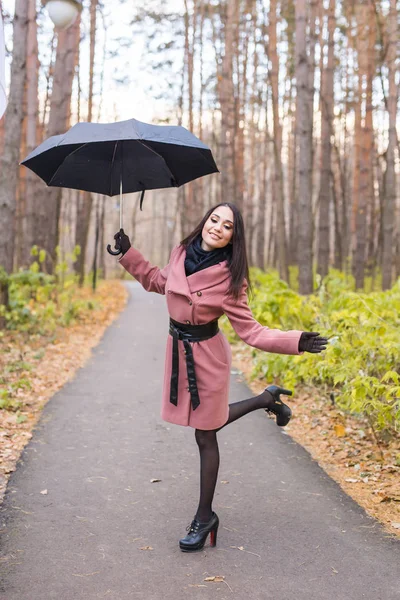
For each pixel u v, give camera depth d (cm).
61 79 1356
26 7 895
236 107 2055
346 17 1912
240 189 2212
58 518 336
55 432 502
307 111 1019
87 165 347
